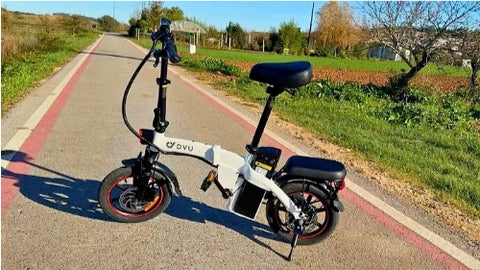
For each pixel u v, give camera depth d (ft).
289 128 23.93
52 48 67.67
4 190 12.51
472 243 11.75
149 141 10.55
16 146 16.52
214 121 23.81
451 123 30.66
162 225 11.36
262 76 9.67
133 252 10.00
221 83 40.93
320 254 10.68
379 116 31.48
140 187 10.93
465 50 47.85
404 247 11.26
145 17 177.17
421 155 20.29
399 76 53.11
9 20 81.71
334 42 203.62
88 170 14.67
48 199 12.21
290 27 196.03
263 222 12.10
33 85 31.40
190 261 9.86
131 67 50.52
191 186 13.93
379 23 51.13
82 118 21.89
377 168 17.62
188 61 62.59
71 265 9.29
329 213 10.66
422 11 48.42
